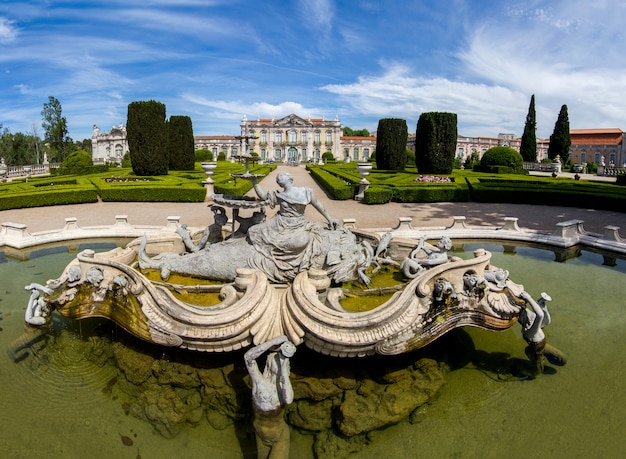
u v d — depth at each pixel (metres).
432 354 5.38
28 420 4.43
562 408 4.63
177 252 7.90
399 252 7.71
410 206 19.33
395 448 4.10
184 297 5.54
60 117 64.00
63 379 5.11
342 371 4.86
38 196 17.83
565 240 11.39
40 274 9.09
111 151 79.00
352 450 4.07
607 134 71.38
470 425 4.39
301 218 5.99
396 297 4.84
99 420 4.43
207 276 6.15
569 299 7.65
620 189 20.09
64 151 65.19
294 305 4.70
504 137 97.38
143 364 4.96
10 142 60.09
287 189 5.91
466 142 82.56
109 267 5.22
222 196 6.55
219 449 4.07
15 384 5.01
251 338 4.62
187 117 33.75
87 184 21.95
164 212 16.81
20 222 14.38
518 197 19.83
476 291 5.20
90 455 3.98
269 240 5.84
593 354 5.70
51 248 11.49
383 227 14.05
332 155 82.12
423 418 4.49
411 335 4.76
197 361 4.96
